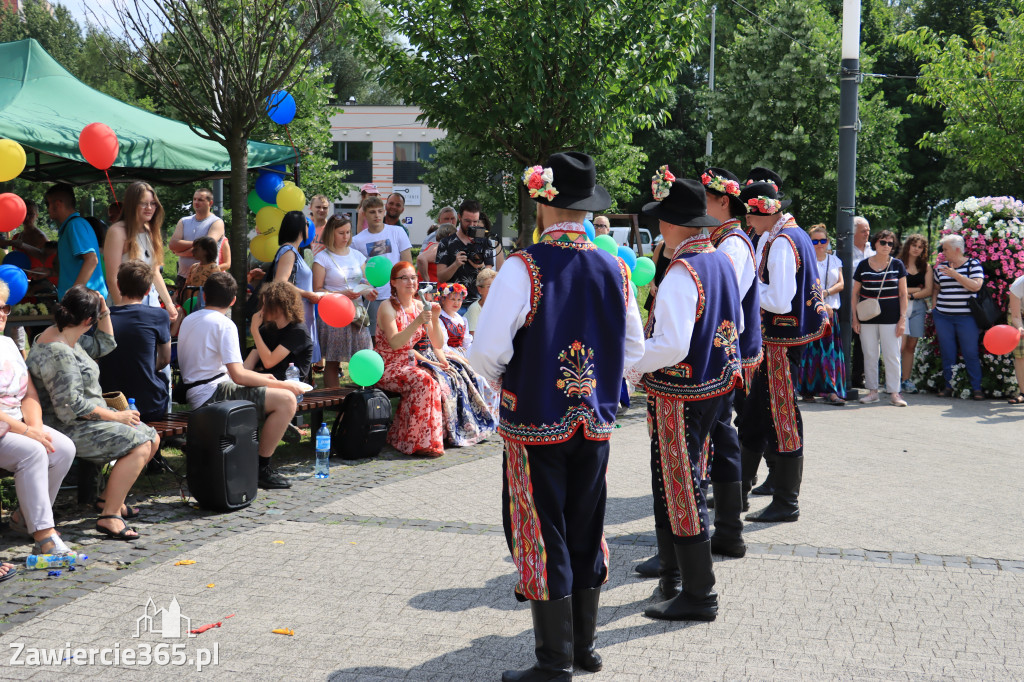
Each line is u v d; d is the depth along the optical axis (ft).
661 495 12.19
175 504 17.38
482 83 29.73
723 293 12.31
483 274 26.73
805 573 13.85
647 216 12.38
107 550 14.55
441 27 30.37
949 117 58.80
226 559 14.21
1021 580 13.57
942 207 97.50
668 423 12.07
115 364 17.44
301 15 24.73
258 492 18.28
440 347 23.25
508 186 69.21
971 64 57.00
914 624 11.88
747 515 16.74
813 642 11.30
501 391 10.30
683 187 12.16
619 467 21.01
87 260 21.63
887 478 19.98
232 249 24.30
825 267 30.53
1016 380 31.17
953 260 31.65
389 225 29.60
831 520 16.70
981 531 16.07
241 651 10.86
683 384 11.98
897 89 99.60
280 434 18.51
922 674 10.36
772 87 75.15
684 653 10.97
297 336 20.80
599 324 10.13
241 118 23.52
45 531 14.01
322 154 60.18
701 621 11.96
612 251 22.27
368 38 31.01
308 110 54.29
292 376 21.24
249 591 12.86
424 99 30.71
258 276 27.63
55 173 32.32
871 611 12.33
